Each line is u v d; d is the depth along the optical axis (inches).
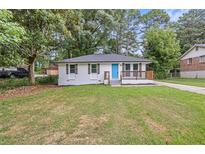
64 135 201.3
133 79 781.3
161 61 1171.3
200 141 186.5
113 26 1263.5
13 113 294.5
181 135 199.2
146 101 370.6
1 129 222.4
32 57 767.7
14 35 348.8
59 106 337.7
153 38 1179.3
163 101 368.5
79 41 1171.3
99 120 247.3
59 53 1149.1
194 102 354.0
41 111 303.4
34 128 223.6
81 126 226.4
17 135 204.2
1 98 446.9
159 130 212.1
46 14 601.0
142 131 208.7
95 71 831.7
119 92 496.7
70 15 772.0
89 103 355.6
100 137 194.7
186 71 1298.0
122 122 238.5
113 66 831.1
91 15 1187.9
